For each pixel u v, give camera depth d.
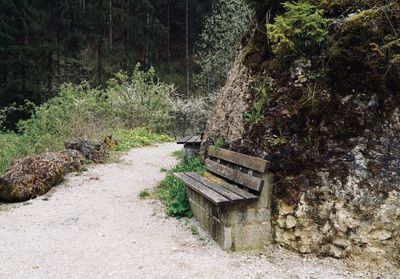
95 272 3.35
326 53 3.95
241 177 4.04
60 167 6.82
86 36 25.05
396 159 3.52
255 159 3.90
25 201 5.84
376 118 3.63
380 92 3.65
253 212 3.74
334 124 3.75
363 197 3.53
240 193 3.82
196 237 4.14
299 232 3.67
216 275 3.24
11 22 19.67
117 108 14.36
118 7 27.61
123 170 7.87
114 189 6.45
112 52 26.34
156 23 27.81
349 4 4.10
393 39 3.68
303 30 3.91
